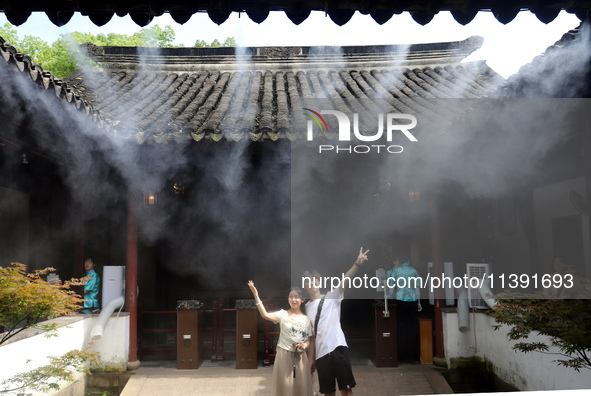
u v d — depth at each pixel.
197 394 6.69
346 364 5.38
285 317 5.40
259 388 6.80
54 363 5.56
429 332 7.88
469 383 7.37
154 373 7.31
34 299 4.75
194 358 7.52
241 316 7.55
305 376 5.30
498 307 5.54
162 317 9.41
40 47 17.66
